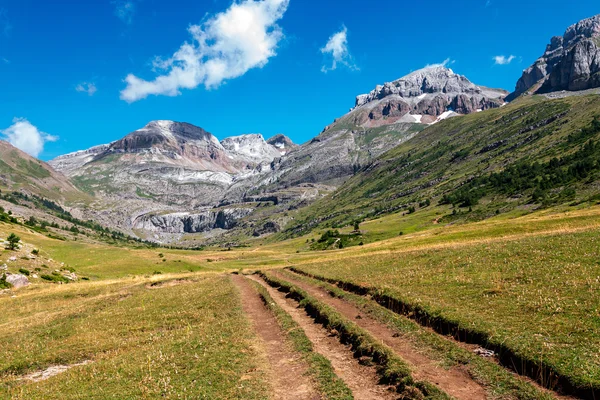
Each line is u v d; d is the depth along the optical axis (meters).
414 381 16.94
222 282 60.22
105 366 24.38
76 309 45.84
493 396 15.79
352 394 17.45
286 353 24.08
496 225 94.62
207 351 24.91
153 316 38.91
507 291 27.70
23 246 91.94
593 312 20.78
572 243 38.81
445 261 43.78
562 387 15.48
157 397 18.73
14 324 41.81
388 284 36.44
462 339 21.89
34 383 23.45
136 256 120.44
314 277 51.44
